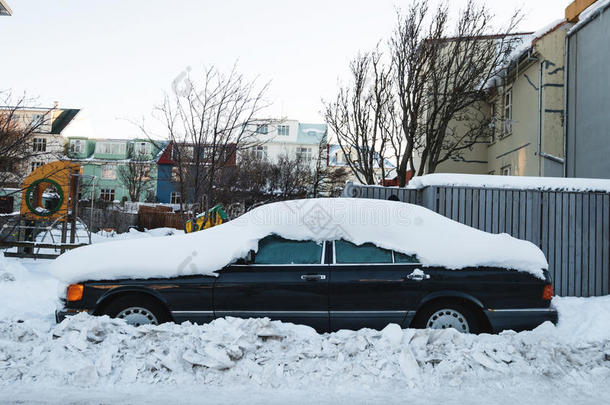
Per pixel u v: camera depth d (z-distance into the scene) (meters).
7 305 6.58
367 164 15.78
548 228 8.22
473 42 14.73
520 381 3.99
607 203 8.24
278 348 4.24
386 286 4.80
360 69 15.70
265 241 5.13
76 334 4.32
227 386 3.92
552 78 14.99
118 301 4.91
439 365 4.07
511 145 17.59
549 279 4.89
